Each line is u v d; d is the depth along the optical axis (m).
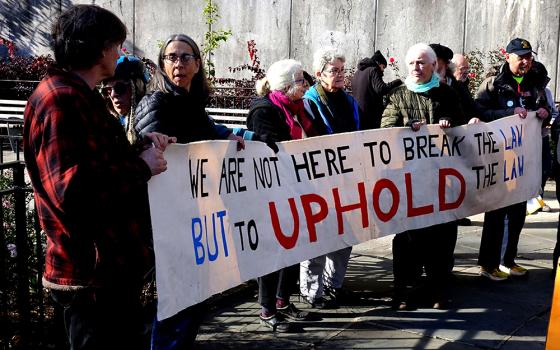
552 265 5.82
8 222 4.38
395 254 4.73
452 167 4.86
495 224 5.28
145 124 3.21
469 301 4.90
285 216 3.87
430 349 4.07
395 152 4.56
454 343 4.17
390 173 4.54
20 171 3.59
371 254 6.12
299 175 3.99
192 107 3.39
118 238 2.49
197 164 3.23
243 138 3.99
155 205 2.99
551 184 9.41
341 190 4.25
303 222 3.99
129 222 2.54
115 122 2.52
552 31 12.57
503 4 12.80
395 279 4.74
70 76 2.41
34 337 3.78
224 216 3.43
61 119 2.30
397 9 13.30
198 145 3.23
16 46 14.48
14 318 3.95
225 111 10.10
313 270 4.67
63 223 2.41
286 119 4.30
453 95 4.87
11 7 14.45
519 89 5.45
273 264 3.79
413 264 4.73
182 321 3.24
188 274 3.17
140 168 2.49
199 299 3.24
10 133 10.36
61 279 2.45
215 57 14.14
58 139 2.29
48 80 2.39
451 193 4.87
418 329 4.38
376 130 4.46
